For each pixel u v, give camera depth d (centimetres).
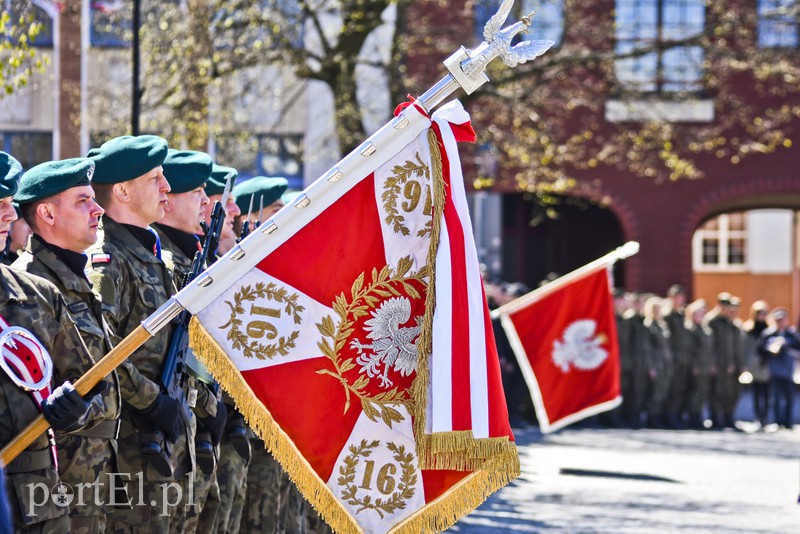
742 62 3391
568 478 2042
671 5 4000
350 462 801
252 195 1131
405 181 807
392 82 3075
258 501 1091
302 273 800
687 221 4203
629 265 4209
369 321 805
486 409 787
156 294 890
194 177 1005
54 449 744
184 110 2600
